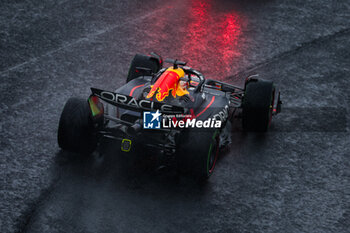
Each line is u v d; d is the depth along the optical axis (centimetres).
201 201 2219
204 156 2186
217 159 2553
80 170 2364
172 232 2019
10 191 2191
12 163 2394
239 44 4006
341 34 4294
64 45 3816
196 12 4544
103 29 4119
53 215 2069
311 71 3659
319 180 2422
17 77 3306
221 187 2330
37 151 2508
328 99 3278
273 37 4169
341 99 3281
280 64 3738
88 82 3316
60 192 2209
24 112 2889
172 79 2300
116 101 2180
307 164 2552
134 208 2141
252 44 4025
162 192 2255
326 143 2750
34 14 4300
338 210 2206
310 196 2297
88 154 2466
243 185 2356
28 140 2603
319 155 2636
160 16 4419
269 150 2661
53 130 2725
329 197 2294
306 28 4369
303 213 2178
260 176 2433
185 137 2200
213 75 3509
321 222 2125
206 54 3806
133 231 2008
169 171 2406
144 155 2411
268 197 2278
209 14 4519
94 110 2283
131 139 2141
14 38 3862
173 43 3944
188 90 2467
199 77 2503
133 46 3862
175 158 2247
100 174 2344
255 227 2078
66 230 1992
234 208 2189
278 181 2400
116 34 4041
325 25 4447
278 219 2133
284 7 4756
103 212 2103
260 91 2631
